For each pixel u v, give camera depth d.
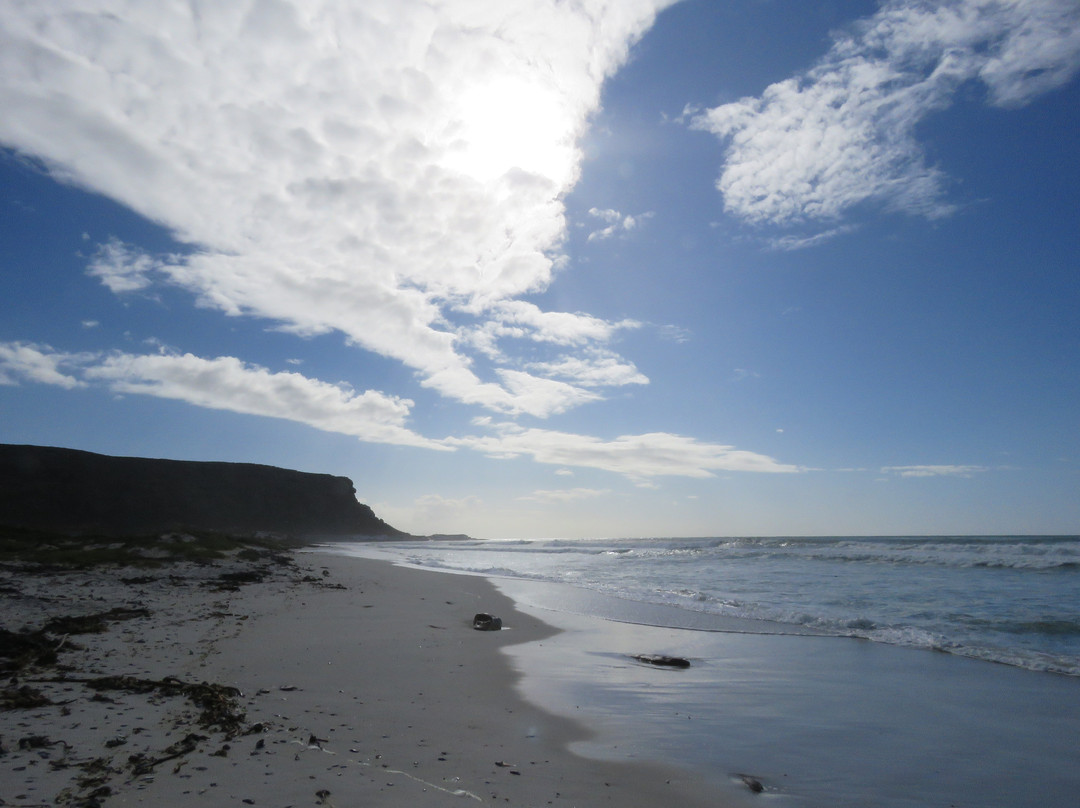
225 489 101.25
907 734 6.20
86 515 76.06
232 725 5.01
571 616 14.07
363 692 6.72
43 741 4.25
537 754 5.25
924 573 23.75
